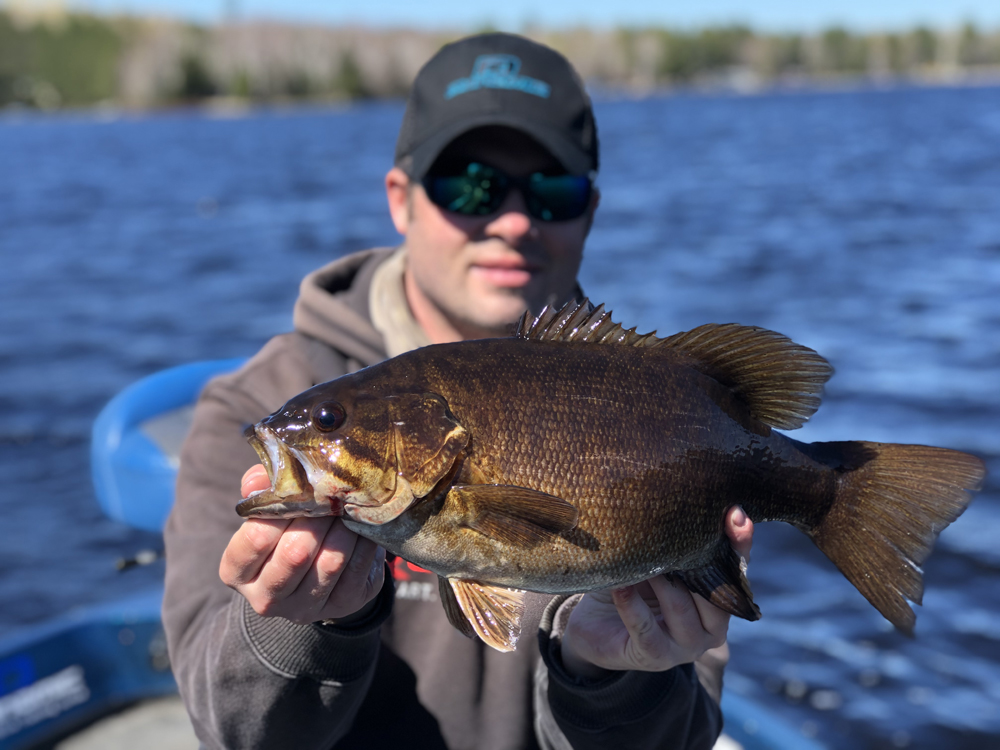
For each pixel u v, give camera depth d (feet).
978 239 17.44
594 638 1.93
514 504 1.65
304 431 1.66
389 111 111.34
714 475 1.80
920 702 4.78
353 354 2.45
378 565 1.76
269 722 1.85
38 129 95.76
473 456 1.69
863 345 10.64
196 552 2.13
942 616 5.45
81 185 36.60
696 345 1.88
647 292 13.91
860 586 1.86
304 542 1.60
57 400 9.61
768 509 1.88
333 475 1.63
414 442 1.67
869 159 35.17
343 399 1.68
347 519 1.66
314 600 1.65
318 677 1.84
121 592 6.22
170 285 15.89
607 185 30.07
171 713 4.33
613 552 1.71
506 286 2.50
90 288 15.81
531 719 2.22
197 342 11.85
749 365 1.88
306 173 38.34
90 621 4.37
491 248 2.48
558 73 2.55
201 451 2.28
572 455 1.72
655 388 1.80
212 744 2.00
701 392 1.84
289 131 72.95
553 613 2.09
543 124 2.45
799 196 25.84
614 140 49.03
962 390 8.85
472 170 2.45
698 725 2.19
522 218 2.46
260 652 1.81
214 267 17.63
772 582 5.88
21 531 6.97
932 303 12.52
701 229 20.51
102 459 4.49
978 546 6.08
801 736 3.68
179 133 75.77
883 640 5.28
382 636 2.22
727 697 3.99
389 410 1.68
